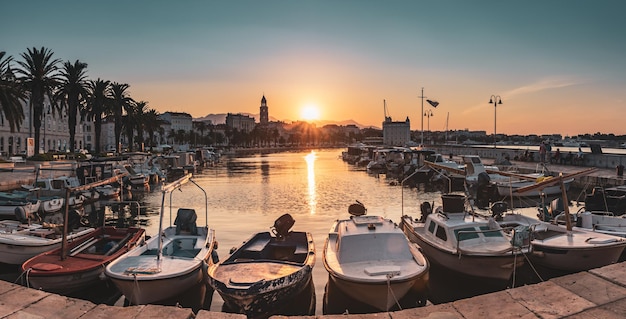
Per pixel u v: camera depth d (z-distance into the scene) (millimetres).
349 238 14727
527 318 8328
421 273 13000
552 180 17609
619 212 27641
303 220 29234
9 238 17625
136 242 17766
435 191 46375
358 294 12844
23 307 9328
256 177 65188
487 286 15102
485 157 86875
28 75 57969
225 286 12094
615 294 9055
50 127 101438
